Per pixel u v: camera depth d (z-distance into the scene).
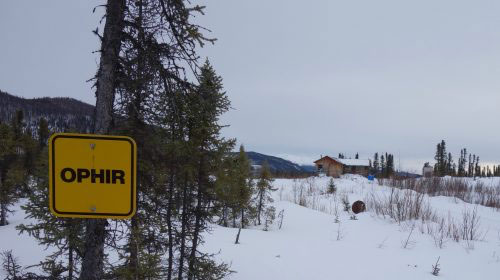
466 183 38.78
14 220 25.31
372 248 13.27
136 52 4.88
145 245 7.02
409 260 11.54
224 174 8.59
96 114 4.62
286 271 10.09
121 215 2.78
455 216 21.00
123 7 4.70
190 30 4.73
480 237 15.25
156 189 6.64
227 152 8.52
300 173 63.41
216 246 12.84
